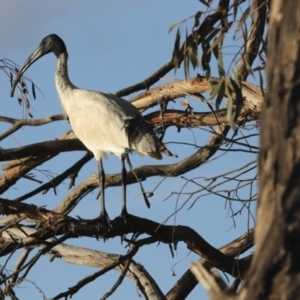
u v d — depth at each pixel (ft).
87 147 45.55
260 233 15.12
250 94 43.68
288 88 15.26
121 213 39.29
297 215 14.65
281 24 15.64
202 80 46.44
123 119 43.27
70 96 47.21
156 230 38.91
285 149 15.10
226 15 32.71
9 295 38.86
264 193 15.28
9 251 42.68
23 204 37.45
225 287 15.03
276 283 14.40
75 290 39.50
